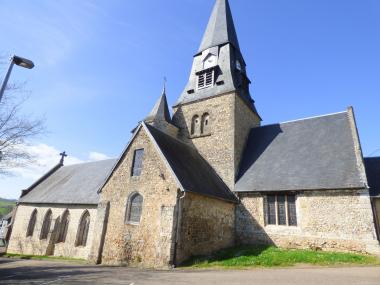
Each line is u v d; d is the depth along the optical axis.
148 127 15.70
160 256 11.84
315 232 13.55
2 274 9.74
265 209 15.34
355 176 13.30
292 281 7.38
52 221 20.88
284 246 14.16
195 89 22.47
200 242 13.11
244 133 20.28
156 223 12.70
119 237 13.89
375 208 13.22
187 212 12.66
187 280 7.88
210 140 19.36
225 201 15.38
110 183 15.64
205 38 24.73
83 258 18.16
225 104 19.73
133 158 15.30
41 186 26.55
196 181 14.15
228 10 25.41
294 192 14.62
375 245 11.98
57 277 8.84
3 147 12.99
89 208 19.70
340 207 13.25
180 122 21.61
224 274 8.98
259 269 10.11
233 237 15.57
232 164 17.61
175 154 15.32
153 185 13.64
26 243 22.25
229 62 21.86
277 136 19.28
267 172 16.48
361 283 6.88
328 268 9.88
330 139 16.45
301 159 16.14
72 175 26.19
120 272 10.08
